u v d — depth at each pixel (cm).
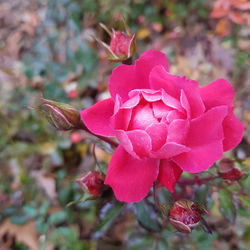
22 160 26
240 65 30
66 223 23
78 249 22
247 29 31
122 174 11
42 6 37
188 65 29
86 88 29
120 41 13
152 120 10
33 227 24
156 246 18
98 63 27
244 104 28
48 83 26
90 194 14
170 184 11
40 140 27
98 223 16
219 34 31
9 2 38
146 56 12
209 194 16
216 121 10
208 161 10
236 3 28
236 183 15
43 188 25
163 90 11
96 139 15
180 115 10
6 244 24
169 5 34
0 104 28
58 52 28
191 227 11
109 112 12
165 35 33
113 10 32
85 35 31
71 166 26
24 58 28
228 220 16
